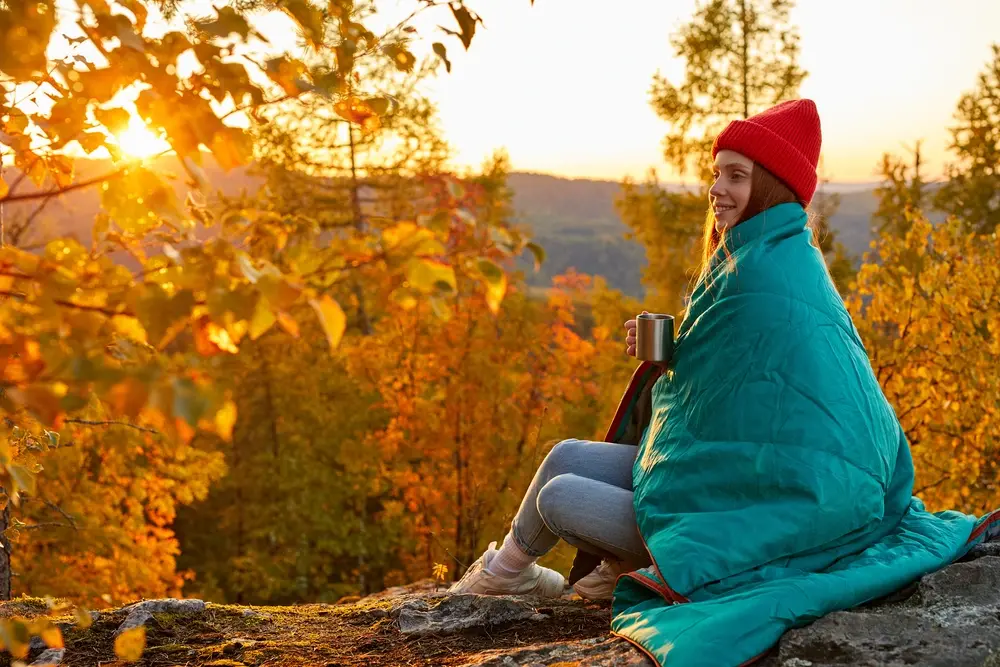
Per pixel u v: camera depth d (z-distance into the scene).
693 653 1.94
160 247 1.39
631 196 17.80
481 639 2.60
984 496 7.82
